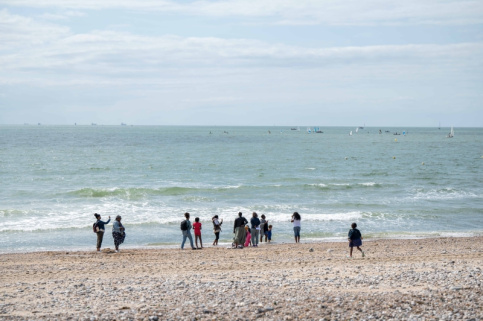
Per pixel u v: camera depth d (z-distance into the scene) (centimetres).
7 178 5303
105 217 3189
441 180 5472
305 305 1092
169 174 5912
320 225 3050
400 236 2708
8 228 2825
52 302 1180
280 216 3281
